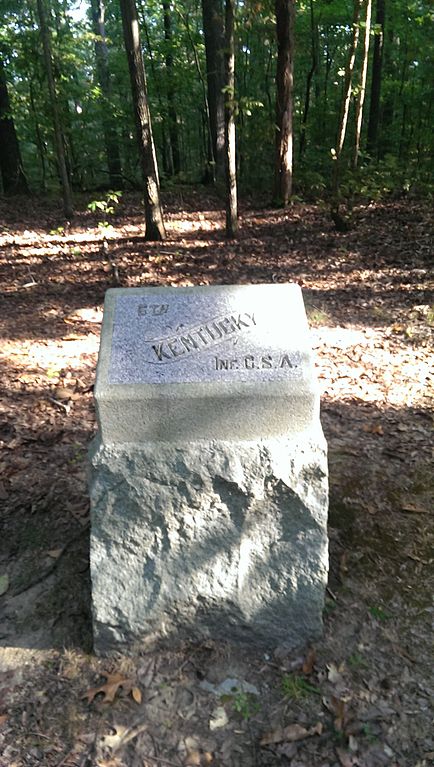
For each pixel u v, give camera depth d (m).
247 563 1.40
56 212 6.78
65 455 2.23
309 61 9.30
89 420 2.47
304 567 1.40
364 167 6.51
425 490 2.06
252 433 1.33
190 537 1.38
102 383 1.31
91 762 1.23
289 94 5.97
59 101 7.04
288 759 1.24
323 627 1.52
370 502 2.00
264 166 7.29
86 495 2.02
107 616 1.41
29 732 1.29
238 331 1.39
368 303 3.73
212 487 1.34
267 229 5.58
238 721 1.31
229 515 1.36
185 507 1.35
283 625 1.45
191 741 1.27
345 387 2.73
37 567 1.72
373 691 1.37
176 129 9.54
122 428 1.32
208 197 7.25
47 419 2.47
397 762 1.23
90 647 1.48
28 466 2.16
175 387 1.30
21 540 1.83
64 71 7.95
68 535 1.84
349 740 1.27
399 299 3.76
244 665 1.44
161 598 1.40
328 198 6.46
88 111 8.52
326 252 4.78
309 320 3.47
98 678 1.41
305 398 1.31
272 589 1.42
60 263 4.71
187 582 1.40
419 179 6.31
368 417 2.49
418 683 1.40
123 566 1.39
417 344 3.14
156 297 1.44
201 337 1.38
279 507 1.36
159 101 8.79
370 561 1.76
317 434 1.34
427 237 4.89
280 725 1.30
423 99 7.74
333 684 1.39
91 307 3.76
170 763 1.24
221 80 7.28
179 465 1.32
